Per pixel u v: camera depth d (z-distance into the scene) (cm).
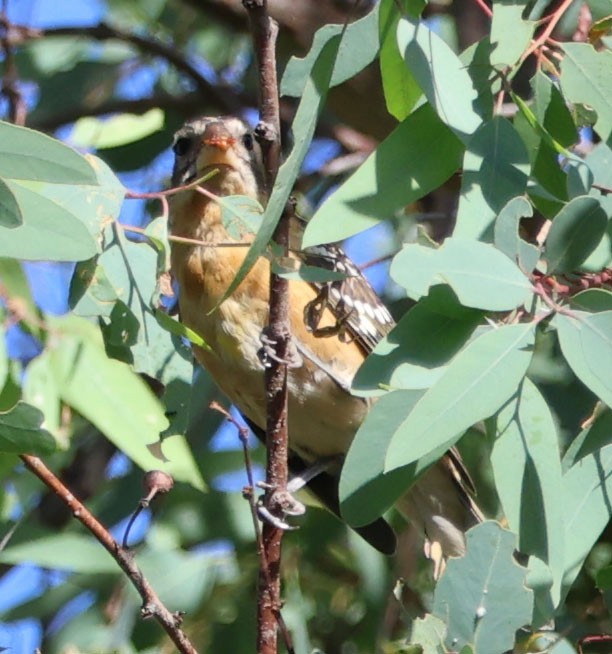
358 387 581
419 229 589
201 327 886
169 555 947
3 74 1112
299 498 1031
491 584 644
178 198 913
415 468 616
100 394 877
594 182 654
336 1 1041
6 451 651
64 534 920
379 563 998
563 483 641
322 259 849
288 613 954
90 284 660
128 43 1186
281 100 1105
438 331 586
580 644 726
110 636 938
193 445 1078
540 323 588
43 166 580
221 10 1132
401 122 645
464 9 1114
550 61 665
